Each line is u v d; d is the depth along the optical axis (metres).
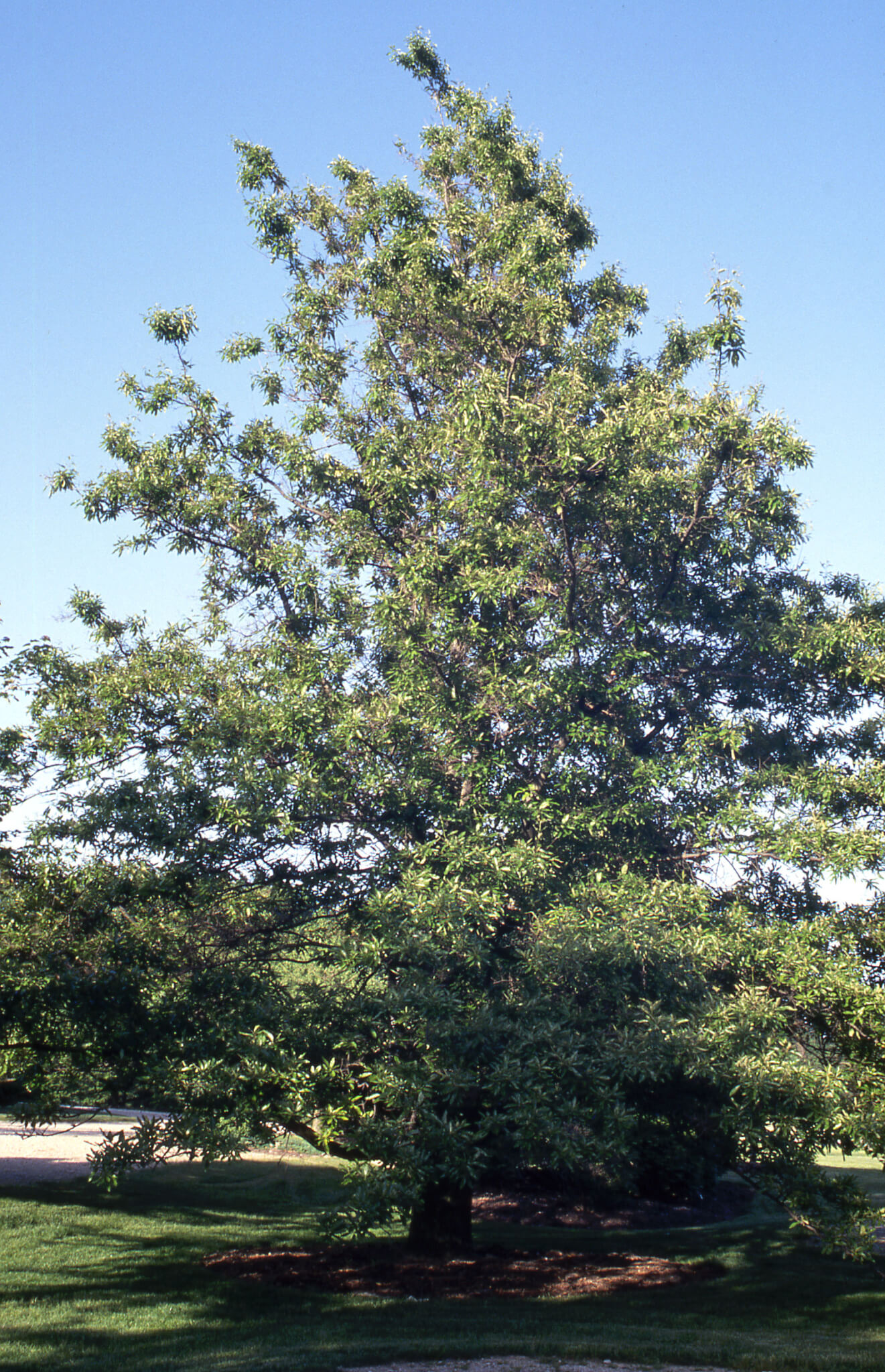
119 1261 14.28
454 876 11.13
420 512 14.20
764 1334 10.92
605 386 14.67
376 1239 16.05
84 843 12.23
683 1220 19.86
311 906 13.30
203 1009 11.05
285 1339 10.22
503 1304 12.27
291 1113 10.46
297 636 14.32
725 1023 10.34
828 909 12.69
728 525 13.64
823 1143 10.18
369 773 12.04
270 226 16.70
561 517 12.68
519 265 14.14
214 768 11.98
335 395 15.77
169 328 15.59
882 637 12.81
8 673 12.94
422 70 17.62
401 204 15.34
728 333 13.01
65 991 9.98
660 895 11.23
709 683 14.30
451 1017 10.17
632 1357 9.55
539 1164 11.02
